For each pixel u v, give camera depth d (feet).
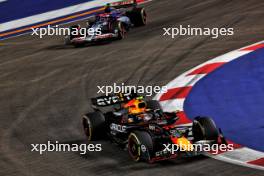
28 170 127.03
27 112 177.27
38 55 261.24
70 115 168.66
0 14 349.41
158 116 129.59
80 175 120.57
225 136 137.59
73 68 226.58
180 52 226.79
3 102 192.85
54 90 199.52
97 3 355.56
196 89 179.01
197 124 124.36
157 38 256.11
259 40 228.22
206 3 317.01
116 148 135.85
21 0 366.22
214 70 196.13
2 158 137.18
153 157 120.06
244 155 122.52
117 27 261.03
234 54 212.23
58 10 348.79
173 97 173.88
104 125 139.85
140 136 120.26
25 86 210.18
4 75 232.53
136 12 284.41
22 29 327.06
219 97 169.78
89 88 195.93
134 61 222.89
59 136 150.41
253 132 138.62
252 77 184.65
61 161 130.93
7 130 161.07
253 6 291.38
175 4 329.52
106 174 119.34
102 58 235.40
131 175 116.88
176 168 117.80
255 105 159.74
